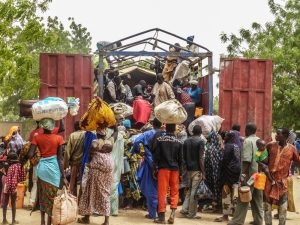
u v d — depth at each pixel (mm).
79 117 12633
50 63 12719
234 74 13148
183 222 9516
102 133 8969
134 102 13305
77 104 10914
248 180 8898
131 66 18828
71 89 12719
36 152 9883
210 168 10328
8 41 12625
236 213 9086
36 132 9484
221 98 13094
